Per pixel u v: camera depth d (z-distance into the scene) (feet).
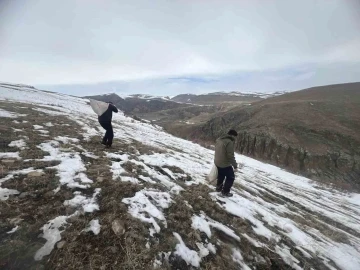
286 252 16.31
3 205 13.16
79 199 15.21
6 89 102.12
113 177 19.54
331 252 18.25
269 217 21.06
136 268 10.99
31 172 17.34
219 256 13.82
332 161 89.45
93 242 11.91
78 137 32.14
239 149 120.67
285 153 100.32
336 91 209.87
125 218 14.08
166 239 13.61
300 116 125.08
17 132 27.53
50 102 91.91
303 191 41.19
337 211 32.68
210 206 19.29
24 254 10.44
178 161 32.07
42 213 13.20
